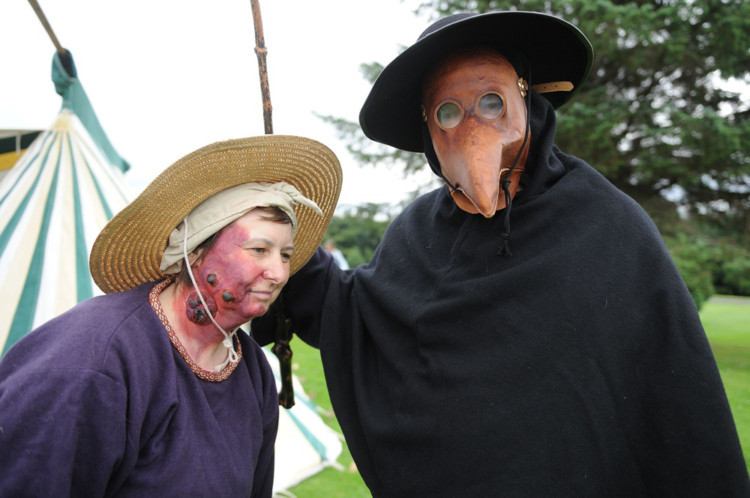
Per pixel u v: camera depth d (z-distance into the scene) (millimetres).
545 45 1468
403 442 1408
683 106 9125
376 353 1607
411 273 1569
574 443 1240
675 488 1207
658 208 9469
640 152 8469
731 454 1151
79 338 1020
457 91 1321
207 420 1122
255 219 1141
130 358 1038
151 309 1144
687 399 1191
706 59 8414
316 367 7094
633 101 8953
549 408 1259
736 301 20500
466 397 1323
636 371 1259
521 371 1291
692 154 8359
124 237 1143
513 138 1307
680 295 1249
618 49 8328
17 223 3043
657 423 1231
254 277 1121
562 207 1367
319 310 1721
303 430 3369
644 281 1281
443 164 1359
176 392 1083
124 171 4914
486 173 1233
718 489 1153
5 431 928
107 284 1217
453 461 1322
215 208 1158
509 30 1399
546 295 1305
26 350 1043
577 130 8078
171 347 1124
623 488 1254
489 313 1356
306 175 1330
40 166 3391
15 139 4109
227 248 1121
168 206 1127
